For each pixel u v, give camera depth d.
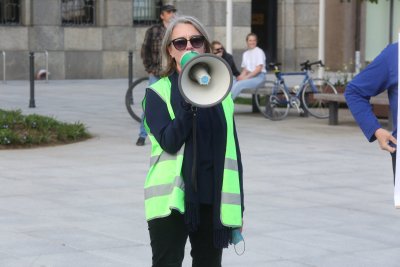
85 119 16.45
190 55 4.70
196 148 4.82
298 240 7.66
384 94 15.52
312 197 9.55
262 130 15.38
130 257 7.01
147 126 4.96
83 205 8.98
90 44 26.94
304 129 15.59
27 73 26.19
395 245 7.54
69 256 7.02
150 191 4.90
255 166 11.55
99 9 27.02
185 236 4.91
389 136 5.35
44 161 11.75
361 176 10.91
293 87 17.86
